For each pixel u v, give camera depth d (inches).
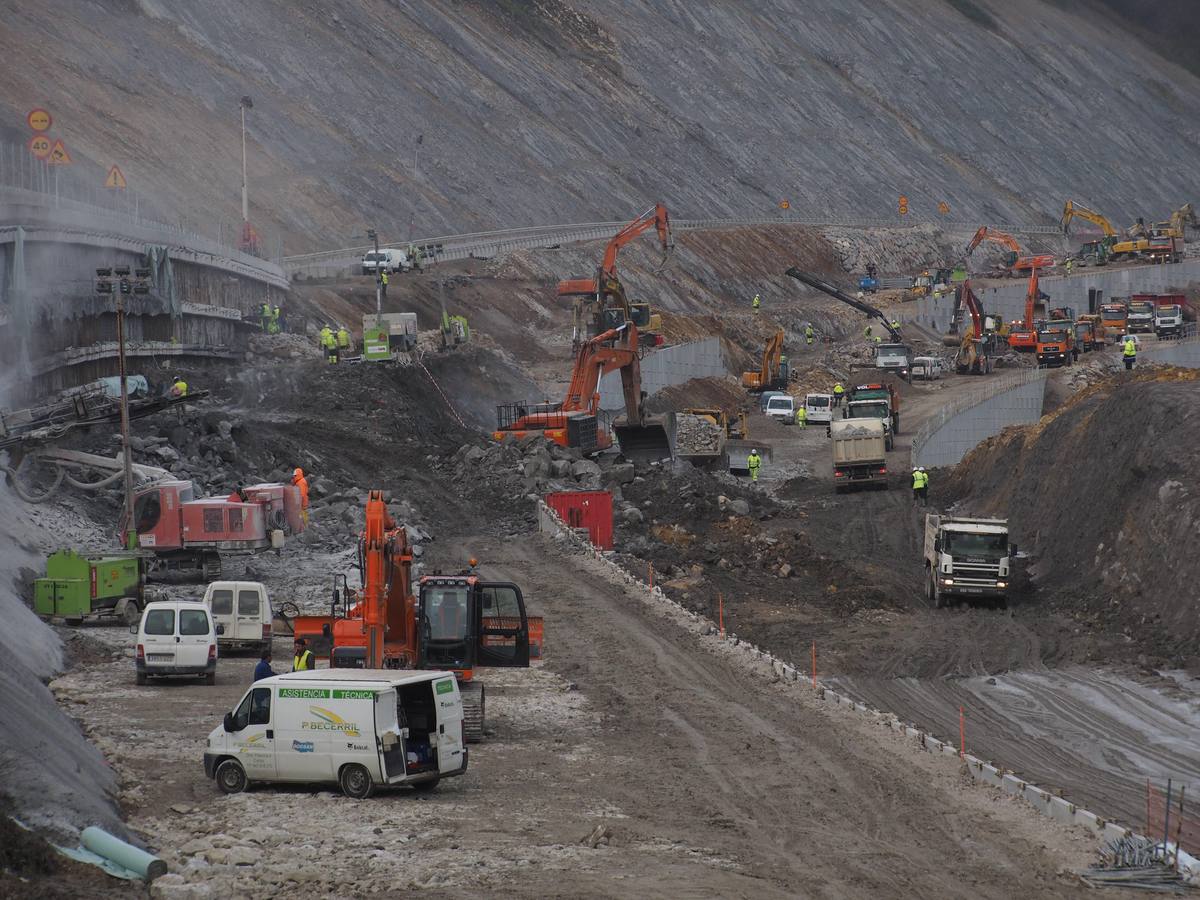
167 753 2625.5
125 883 1740.9
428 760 2429.9
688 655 3875.5
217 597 3806.6
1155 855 2169.0
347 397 7460.6
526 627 2999.5
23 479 4943.4
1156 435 5039.4
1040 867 2096.5
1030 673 4008.4
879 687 3836.1
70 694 3125.0
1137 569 4670.3
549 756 2763.3
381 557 2928.2
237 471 5915.4
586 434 6929.1
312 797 2331.4
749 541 5674.2
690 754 2802.7
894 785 2591.0
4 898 1552.7
